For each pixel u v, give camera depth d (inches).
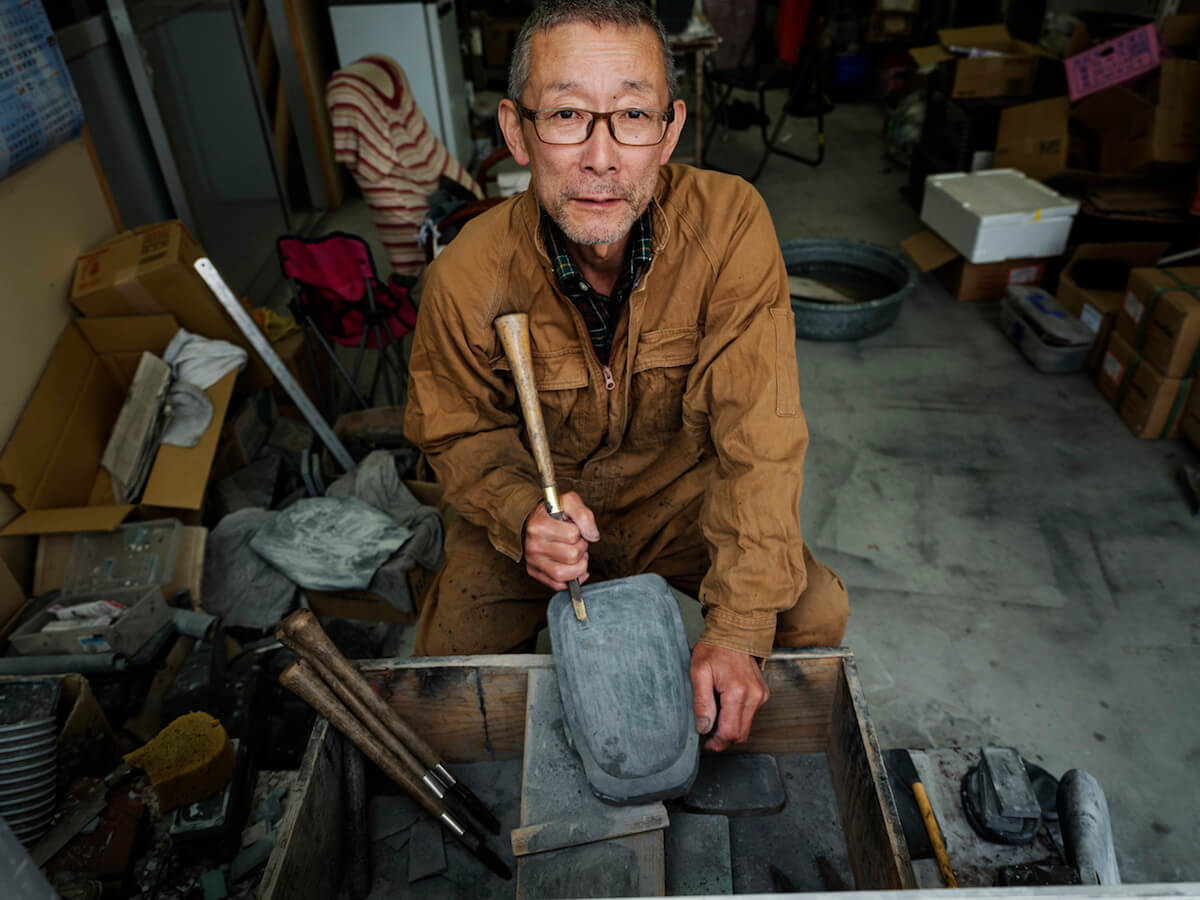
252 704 68.2
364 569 78.2
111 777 64.4
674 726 42.8
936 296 142.3
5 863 15.0
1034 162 138.8
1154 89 121.7
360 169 112.6
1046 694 75.4
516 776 53.7
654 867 40.8
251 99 153.7
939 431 110.7
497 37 253.3
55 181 87.5
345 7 166.9
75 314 89.1
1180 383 102.1
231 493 89.9
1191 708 73.9
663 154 43.8
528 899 40.3
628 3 39.0
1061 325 120.2
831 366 125.6
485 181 138.0
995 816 52.0
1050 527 94.2
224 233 141.0
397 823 51.4
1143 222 123.7
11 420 77.5
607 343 52.2
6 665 67.6
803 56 181.3
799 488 47.9
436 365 52.9
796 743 52.5
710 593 47.0
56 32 100.9
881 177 191.9
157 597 71.9
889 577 88.7
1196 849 63.0
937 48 161.6
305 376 108.4
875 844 42.7
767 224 49.6
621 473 59.2
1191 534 92.4
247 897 58.4
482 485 51.5
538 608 59.4
